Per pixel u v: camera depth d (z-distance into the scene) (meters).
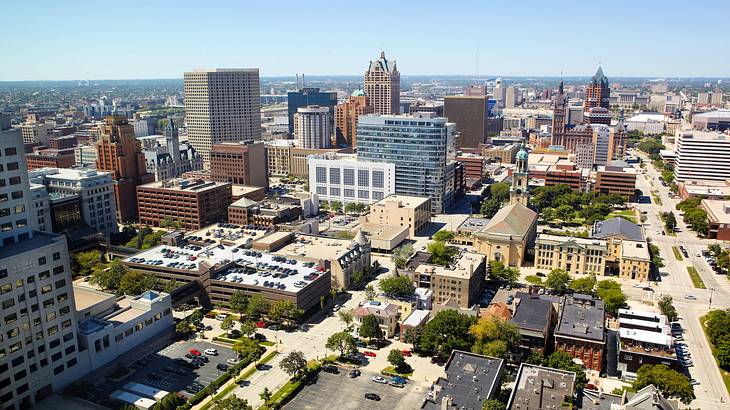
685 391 198.62
